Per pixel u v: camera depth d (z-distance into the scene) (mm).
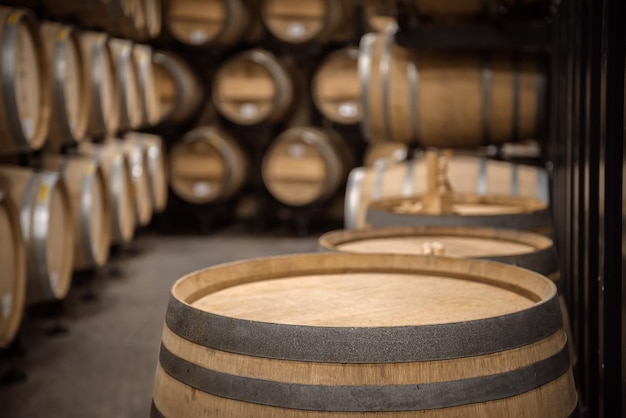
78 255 6875
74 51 7074
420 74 5375
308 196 10773
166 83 11109
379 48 5637
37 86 5961
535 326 1800
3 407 4781
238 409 1743
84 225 6777
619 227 2312
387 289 2367
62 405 4816
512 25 4922
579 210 3080
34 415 4656
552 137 5105
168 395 1900
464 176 5164
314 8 10844
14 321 5082
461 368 1691
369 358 1663
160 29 11516
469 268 2480
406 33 5125
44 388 5121
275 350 1708
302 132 10711
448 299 2240
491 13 5047
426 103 5387
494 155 5812
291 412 1691
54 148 7312
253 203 11805
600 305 2523
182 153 11133
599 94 2678
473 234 3504
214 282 2359
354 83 10773
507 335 1741
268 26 10977
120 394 5008
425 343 1672
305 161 10727
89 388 5117
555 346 1860
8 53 5203
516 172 5152
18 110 5277
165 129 11547
